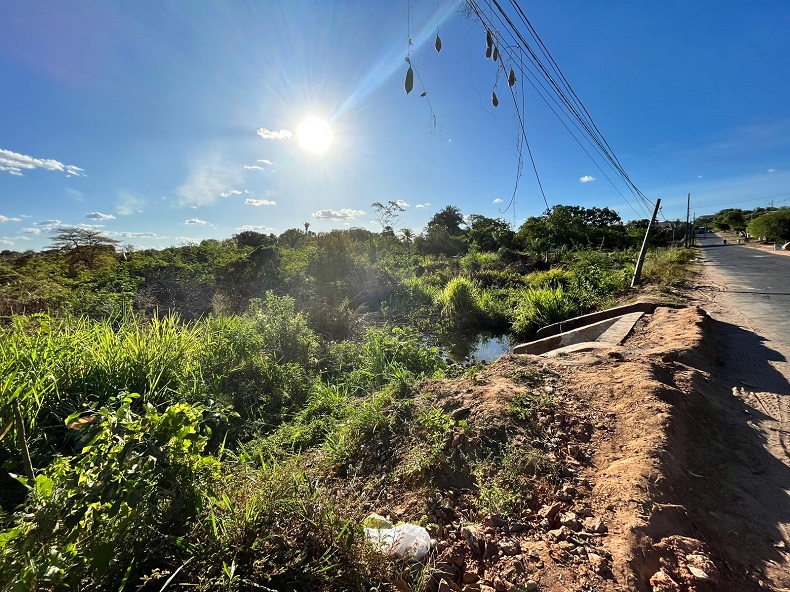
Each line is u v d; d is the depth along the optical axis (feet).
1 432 7.82
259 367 22.20
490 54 7.87
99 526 6.30
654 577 7.13
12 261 51.24
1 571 5.23
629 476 9.52
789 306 35.37
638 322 28.81
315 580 6.72
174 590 6.28
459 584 7.38
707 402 14.67
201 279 48.73
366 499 10.19
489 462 10.65
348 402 18.93
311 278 50.01
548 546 7.91
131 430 7.17
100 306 30.22
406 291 51.39
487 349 37.99
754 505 9.70
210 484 8.18
